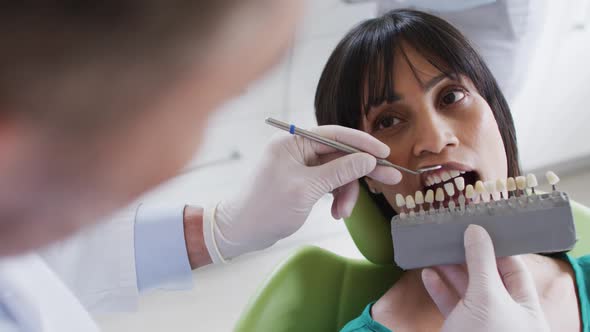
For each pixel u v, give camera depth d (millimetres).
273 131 1687
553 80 2000
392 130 983
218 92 233
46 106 198
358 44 1005
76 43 194
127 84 207
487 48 1655
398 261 808
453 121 960
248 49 222
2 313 595
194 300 2080
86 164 217
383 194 1084
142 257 952
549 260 1071
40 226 230
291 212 901
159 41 205
